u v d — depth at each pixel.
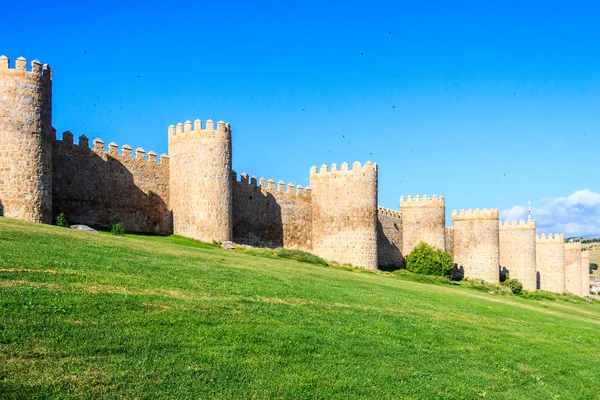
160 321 17.88
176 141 54.75
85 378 13.56
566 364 24.70
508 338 27.50
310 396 15.21
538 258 97.50
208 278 26.33
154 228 54.28
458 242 83.94
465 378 19.45
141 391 13.55
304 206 68.69
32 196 38.81
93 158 50.09
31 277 19.70
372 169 62.31
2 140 38.06
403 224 82.75
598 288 145.50
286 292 26.72
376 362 18.83
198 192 52.44
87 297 18.62
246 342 17.89
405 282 48.41
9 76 38.75
